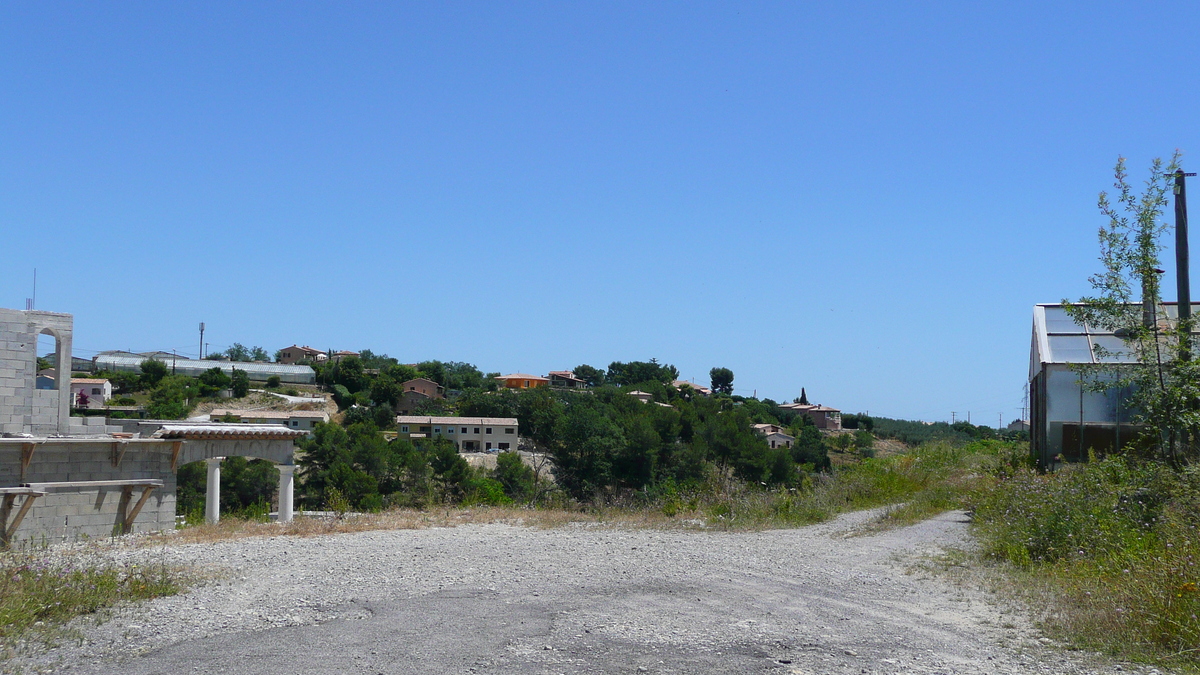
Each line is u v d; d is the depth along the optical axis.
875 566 12.48
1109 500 13.42
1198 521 11.43
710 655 7.10
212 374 97.75
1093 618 8.43
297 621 8.30
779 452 59.81
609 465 53.03
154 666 6.73
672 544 14.62
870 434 96.50
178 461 18.14
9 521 15.23
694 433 59.28
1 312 17.61
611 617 8.47
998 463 24.45
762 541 15.25
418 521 18.00
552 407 73.56
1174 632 7.62
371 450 45.62
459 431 81.25
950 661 7.10
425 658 6.94
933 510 20.91
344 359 110.50
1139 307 15.17
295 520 18.95
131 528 17.08
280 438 19.86
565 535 15.88
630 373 148.62
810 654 7.18
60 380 18.56
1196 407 14.92
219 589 10.05
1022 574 11.45
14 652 7.13
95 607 8.91
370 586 10.26
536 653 7.10
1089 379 19.78
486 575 11.09
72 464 16.45
